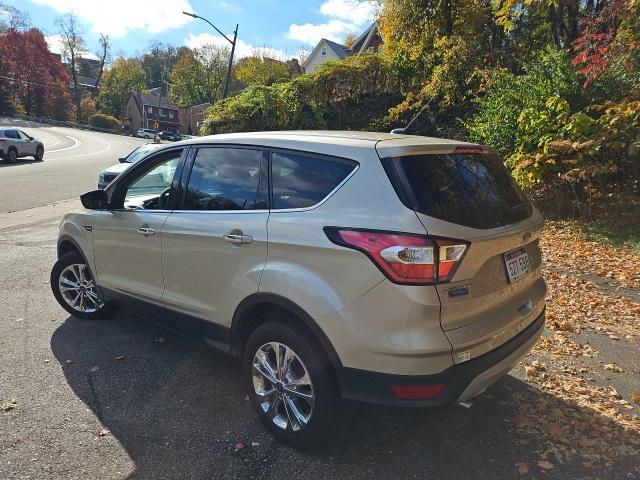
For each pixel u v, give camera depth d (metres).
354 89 16.73
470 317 2.56
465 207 2.63
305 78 17.06
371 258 2.44
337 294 2.56
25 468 2.70
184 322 3.52
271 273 2.82
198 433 3.05
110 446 2.90
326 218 2.66
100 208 4.23
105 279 4.25
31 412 3.23
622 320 4.98
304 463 2.79
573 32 11.74
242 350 3.23
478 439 3.03
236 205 3.17
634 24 7.97
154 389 3.55
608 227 8.32
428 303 2.38
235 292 3.05
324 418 2.72
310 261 2.68
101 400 3.39
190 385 3.61
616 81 9.40
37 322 4.75
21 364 3.89
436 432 3.10
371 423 3.17
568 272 6.53
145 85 112.62
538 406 3.41
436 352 2.40
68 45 90.06
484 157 3.10
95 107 96.38
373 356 2.47
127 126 95.62
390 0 15.98
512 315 2.86
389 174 2.55
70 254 4.73
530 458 2.87
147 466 2.74
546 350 4.30
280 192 2.97
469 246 2.48
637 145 8.00
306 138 3.00
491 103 11.02
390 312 2.42
